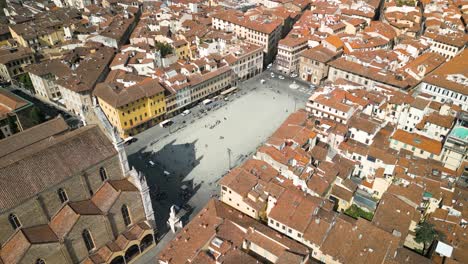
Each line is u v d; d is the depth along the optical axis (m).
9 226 74.06
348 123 123.00
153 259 92.06
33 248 72.81
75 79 151.88
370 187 110.19
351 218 96.06
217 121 149.38
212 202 97.12
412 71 155.38
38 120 138.00
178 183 116.19
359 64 165.50
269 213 94.44
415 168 106.81
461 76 138.25
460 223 93.81
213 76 160.00
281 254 82.88
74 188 82.44
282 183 102.69
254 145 134.25
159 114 144.75
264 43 197.62
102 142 87.00
